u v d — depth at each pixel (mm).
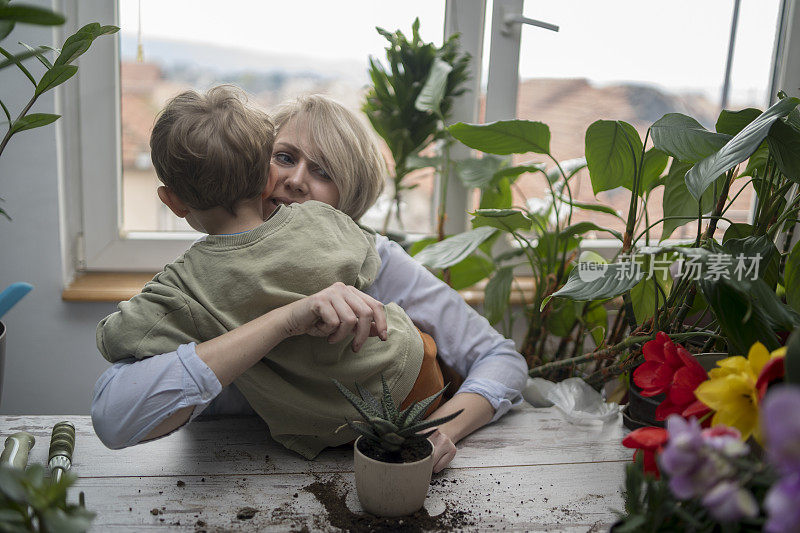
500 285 1479
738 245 839
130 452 901
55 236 1559
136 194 1695
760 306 733
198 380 792
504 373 1064
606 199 1870
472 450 954
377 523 758
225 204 865
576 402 1110
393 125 1540
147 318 831
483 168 1516
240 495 810
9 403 1631
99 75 1578
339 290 831
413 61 1508
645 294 1125
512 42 1707
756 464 492
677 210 1170
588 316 1467
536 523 774
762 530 528
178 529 736
